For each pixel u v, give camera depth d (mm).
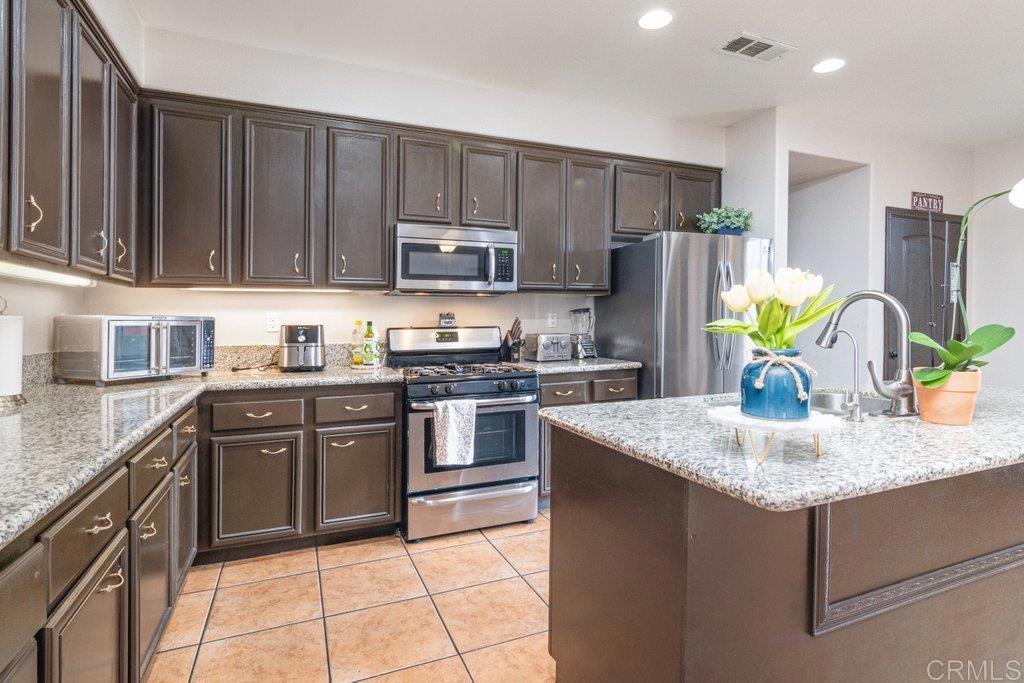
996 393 1993
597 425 1429
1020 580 1480
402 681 1687
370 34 2611
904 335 1543
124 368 2203
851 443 1226
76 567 1085
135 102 2453
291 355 2814
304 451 2555
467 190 3160
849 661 1237
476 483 2859
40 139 1542
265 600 2152
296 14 2441
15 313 1983
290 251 2779
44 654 949
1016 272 4008
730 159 3840
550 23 2510
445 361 3305
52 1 1605
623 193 3592
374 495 2693
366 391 2664
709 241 3273
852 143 3750
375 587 2264
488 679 1699
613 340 3645
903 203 3965
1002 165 4094
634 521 1251
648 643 1190
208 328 2572
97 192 1980
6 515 826
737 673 1116
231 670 1725
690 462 1062
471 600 2162
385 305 3281
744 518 1117
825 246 4133
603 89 3236
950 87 3184
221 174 2656
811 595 1177
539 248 3357
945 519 1336
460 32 2592
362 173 2922
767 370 1130
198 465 2373
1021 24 2492
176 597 1969
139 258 2520
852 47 2715
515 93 3289
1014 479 1444
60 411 1677
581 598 1491
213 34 2609
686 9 2389
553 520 1651
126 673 1398
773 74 3018
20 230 1427
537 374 3006
